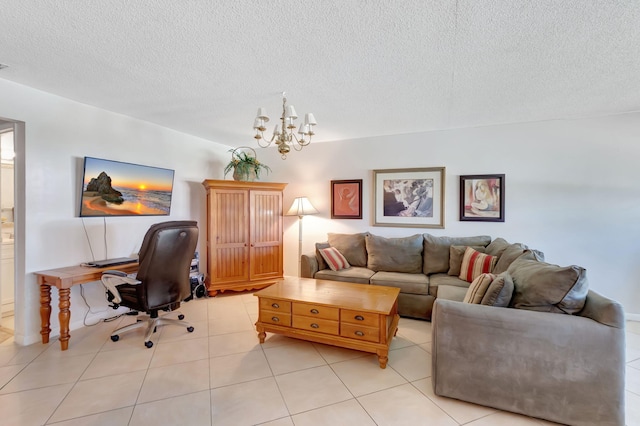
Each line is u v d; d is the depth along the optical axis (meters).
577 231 3.29
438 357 1.84
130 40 1.79
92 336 2.68
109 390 1.89
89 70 2.19
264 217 4.15
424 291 3.12
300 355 2.37
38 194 2.56
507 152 3.54
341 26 1.65
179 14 1.54
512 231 3.53
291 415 1.68
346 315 2.30
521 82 2.38
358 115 3.23
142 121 3.44
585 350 1.56
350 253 3.88
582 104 2.87
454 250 3.39
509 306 1.86
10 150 3.51
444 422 1.63
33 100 2.51
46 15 1.55
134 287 2.55
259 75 2.27
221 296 3.93
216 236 3.87
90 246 2.95
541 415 1.63
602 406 1.53
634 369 2.16
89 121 2.93
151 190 3.51
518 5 1.47
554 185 3.37
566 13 1.53
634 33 1.70
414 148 3.95
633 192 3.10
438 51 1.92
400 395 1.87
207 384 1.97
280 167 4.73
